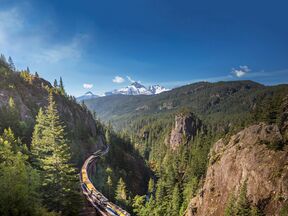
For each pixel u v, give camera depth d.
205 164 107.81
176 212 83.50
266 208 58.31
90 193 49.47
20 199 20.73
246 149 76.56
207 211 75.12
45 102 114.06
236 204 63.66
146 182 135.12
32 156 49.91
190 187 98.06
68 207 32.16
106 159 113.19
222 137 108.25
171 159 162.75
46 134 35.53
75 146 93.62
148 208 78.69
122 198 84.44
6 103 90.38
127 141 181.62
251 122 93.31
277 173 61.75
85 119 141.12
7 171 24.17
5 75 111.06
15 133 69.25
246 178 68.25
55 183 32.03
